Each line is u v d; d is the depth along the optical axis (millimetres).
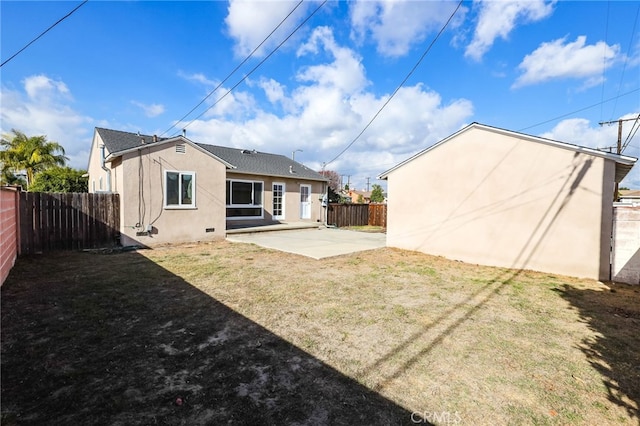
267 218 15805
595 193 6492
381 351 3244
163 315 4121
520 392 2559
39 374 2650
